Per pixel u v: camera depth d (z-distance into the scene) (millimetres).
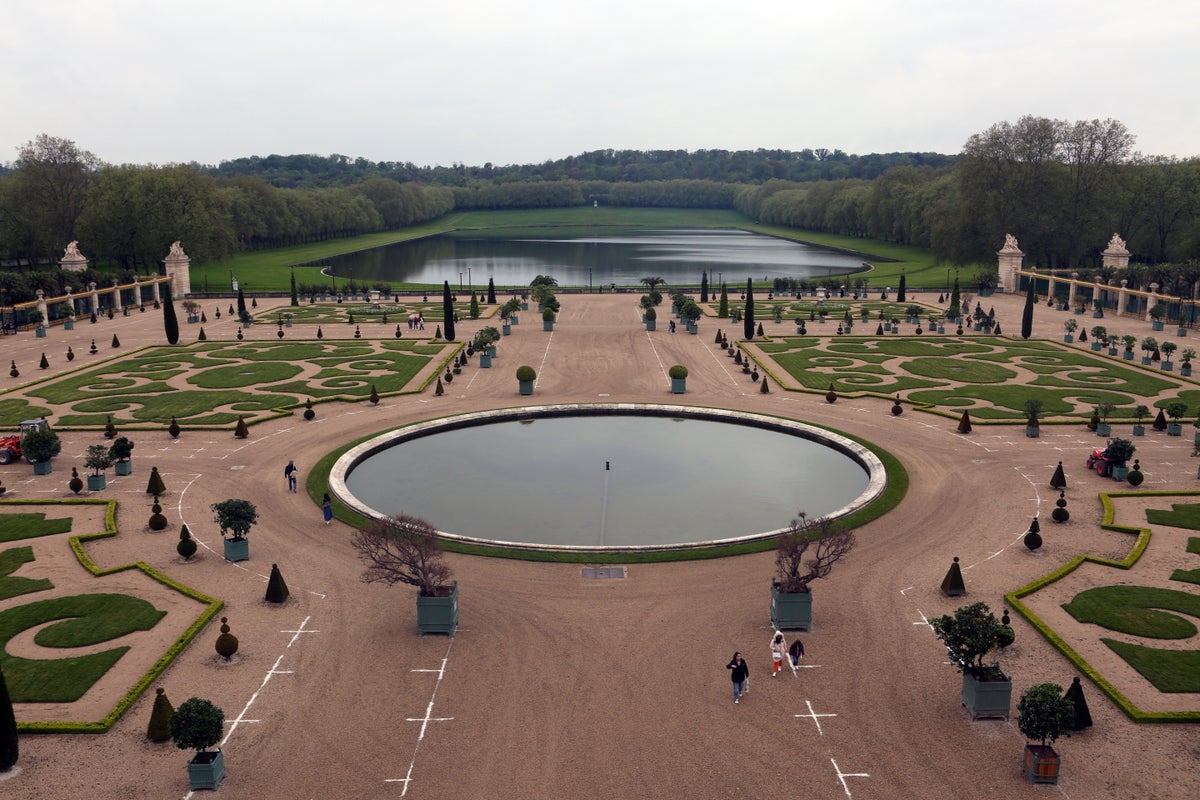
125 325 167500
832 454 85812
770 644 48250
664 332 154750
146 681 44031
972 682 41219
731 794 36281
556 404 102000
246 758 38719
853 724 41094
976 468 78625
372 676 45406
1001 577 56625
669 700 43219
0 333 154375
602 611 52750
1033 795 36094
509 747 39469
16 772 37656
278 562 59625
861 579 56688
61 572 57625
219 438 89250
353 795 36312
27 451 76625
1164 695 42781
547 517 69750
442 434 93062
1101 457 76312
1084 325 160250
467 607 53250
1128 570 57125
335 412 99875
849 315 157875
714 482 77812
